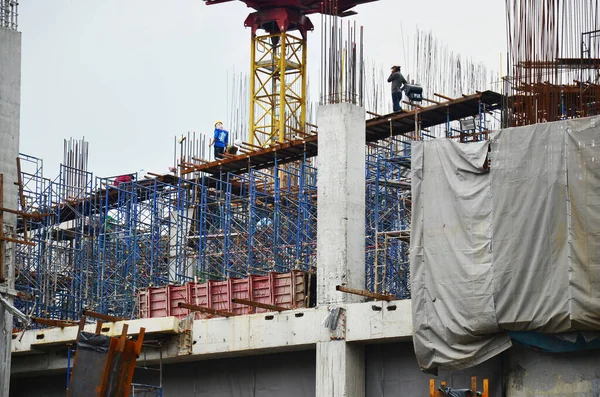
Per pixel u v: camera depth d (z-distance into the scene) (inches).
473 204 1781.5
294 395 2036.2
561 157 1716.3
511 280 1726.1
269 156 2381.9
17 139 2006.6
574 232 1691.7
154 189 2421.3
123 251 2492.6
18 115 2012.8
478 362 1761.8
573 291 1675.7
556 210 1707.7
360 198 2028.8
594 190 1690.5
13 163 1996.8
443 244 1801.2
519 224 1732.3
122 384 1653.5
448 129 2188.7
